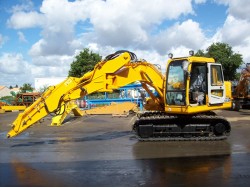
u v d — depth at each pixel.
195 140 13.38
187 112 12.89
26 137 15.57
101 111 27.19
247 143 12.73
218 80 13.64
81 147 12.61
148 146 12.42
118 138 14.73
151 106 14.13
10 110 39.75
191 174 8.48
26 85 70.06
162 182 7.84
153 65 13.80
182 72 13.13
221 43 59.38
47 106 12.54
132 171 8.86
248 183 7.66
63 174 8.71
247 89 31.05
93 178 8.27
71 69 56.25
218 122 13.45
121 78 13.40
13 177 8.54
